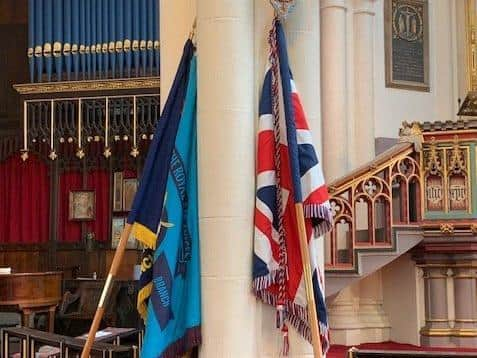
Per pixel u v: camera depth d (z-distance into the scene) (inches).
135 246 460.8
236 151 176.1
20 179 484.1
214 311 173.3
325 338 175.2
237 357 171.9
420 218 315.3
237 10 178.9
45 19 475.2
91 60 471.8
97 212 475.2
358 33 394.3
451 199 312.8
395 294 355.6
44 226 480.1
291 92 174.4
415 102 417.1
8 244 482.0
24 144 467.8
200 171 178.1
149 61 466.9
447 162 312.8
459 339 320.5
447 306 326.0
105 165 475.5
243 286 174.1
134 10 469.1
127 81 459.8
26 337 249.8
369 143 390.9
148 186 176.9
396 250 311.0
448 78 429.4
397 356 194.9
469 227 309.6
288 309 174.6
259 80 185.3
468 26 426.9
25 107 469.7
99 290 409.4
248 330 174.1
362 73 392.8
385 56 410.6
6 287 355.9
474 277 321.7
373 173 311.7
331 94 381.4
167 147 179.6
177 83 183.3
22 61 490.0
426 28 426.0
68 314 404.5
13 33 493.7
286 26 189.6
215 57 177.6
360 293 363.9
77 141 464.1
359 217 357.4
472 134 309.9
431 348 316.5
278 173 176.6
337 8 385.4
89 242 467.8
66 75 473.7
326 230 175.6
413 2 422.9
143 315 177.3
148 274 176.4
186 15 206.8
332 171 378.0
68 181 480.4
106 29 470.0
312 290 166.4
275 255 174.9
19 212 482.6
